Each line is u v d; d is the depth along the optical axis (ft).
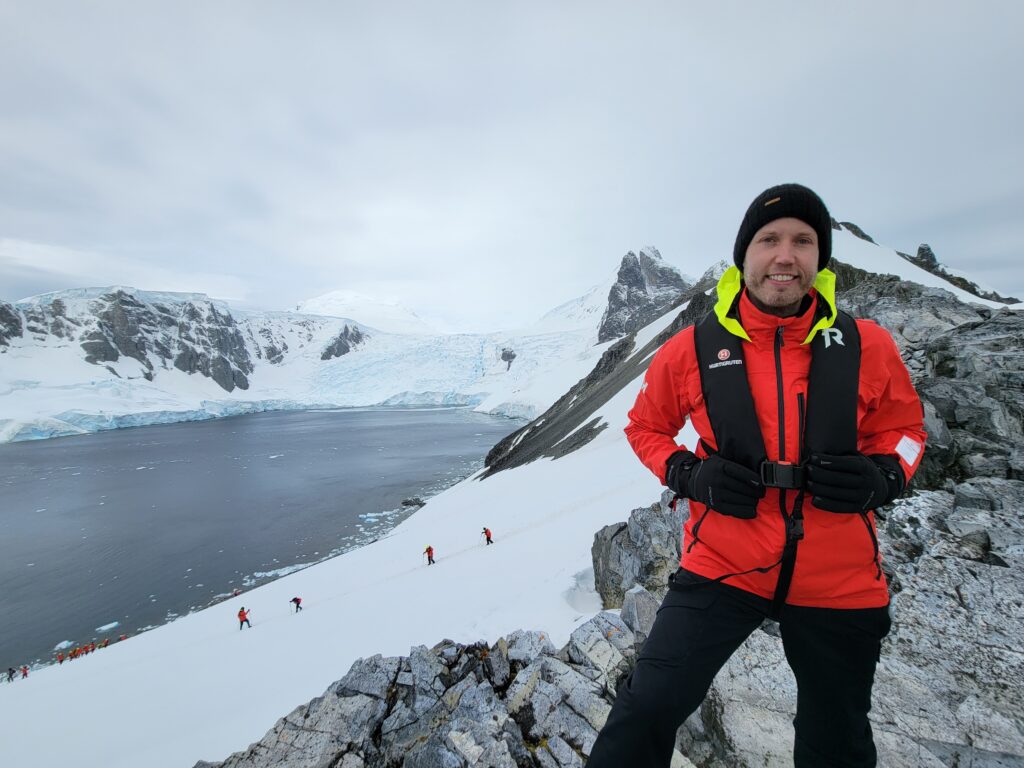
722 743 10.64
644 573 27.27
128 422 473.67
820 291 6.73
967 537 15.33
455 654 17.56
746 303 6.89
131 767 38.06
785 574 6.38
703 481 6.66
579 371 443.32
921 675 11.39
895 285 38.47
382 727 15.29
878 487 5.96
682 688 6.24
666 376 7.81
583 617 27.04
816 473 5.99
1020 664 11.14
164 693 50.55
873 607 6.44
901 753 9.50
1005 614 12.55
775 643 13.04
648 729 6.04
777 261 6.31
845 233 142.61
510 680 15.78
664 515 28.84
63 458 280.92
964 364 24.36
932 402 22.43
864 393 6.63
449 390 648.38
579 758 11.87
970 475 19.04
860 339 6.64
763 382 6.70
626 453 97.45
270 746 15.38
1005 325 25.73
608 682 13.92
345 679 17.29
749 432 6.50
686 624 6.73
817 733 6.86
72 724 47.93
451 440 300.61
